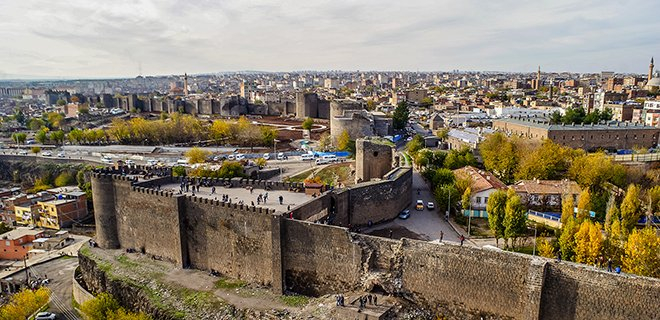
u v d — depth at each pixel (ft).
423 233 330.13
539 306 188.14
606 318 179.52
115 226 337.11
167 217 300.81
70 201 509.35
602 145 563.89
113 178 330.95
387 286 222.28
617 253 262.47
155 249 315.37
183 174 516.32
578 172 420.36
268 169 552.82
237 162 538.06
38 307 299.38
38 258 407.23
